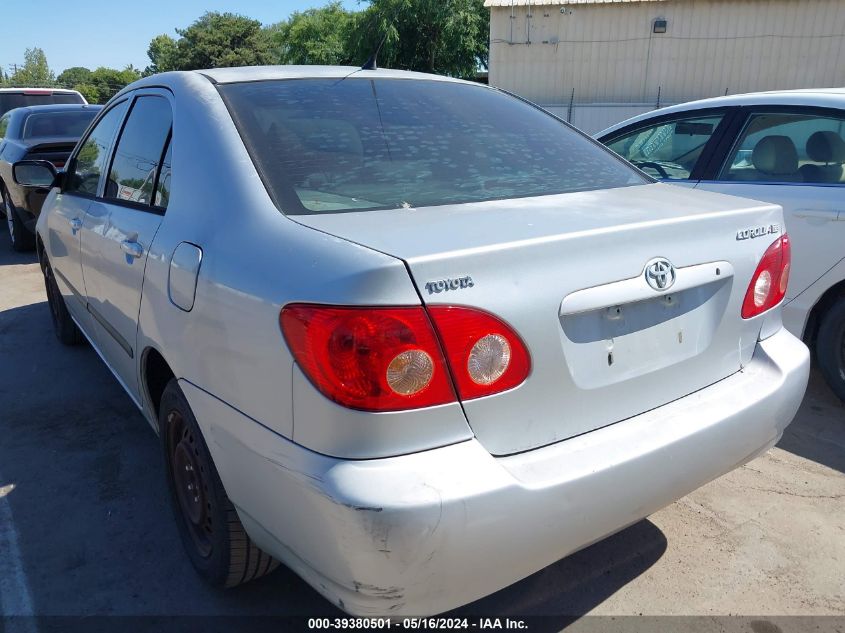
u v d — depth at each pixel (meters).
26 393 3.95
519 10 19.92
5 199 7.89
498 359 1.61
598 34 19.77
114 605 2.30
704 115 4.22
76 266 3.40
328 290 1.55
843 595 2.31
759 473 3.05
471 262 1.58
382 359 1.51
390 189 2.10
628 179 2.55
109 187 3.08
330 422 1.55
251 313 1.73
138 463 3.18
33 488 2.99
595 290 1.75
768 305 2.23
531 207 2.01
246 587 2.38
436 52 28.66
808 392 3.83
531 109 2.92
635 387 1.89
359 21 28.39
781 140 3.79
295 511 1.64
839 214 3.41
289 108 2.33
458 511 1.52
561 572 2.45
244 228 1.91
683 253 1.95
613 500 1.76
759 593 2.33
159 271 2.22
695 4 19.14
